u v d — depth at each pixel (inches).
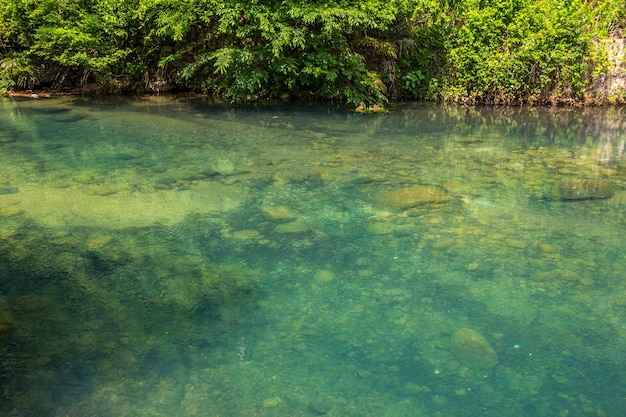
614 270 126.5
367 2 355.6
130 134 272.4
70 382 86.6
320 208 167.3
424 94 392.8
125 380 87.3
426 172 207.9
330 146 251.6
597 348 96.8
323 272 125.4
